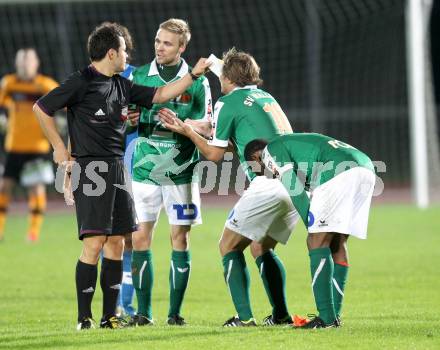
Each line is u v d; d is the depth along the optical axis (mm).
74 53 84688
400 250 44312
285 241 24562
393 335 21016
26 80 50594
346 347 19484
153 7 87062
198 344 19969
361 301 30453
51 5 85938
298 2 88188
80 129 22766
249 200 23547
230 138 24828
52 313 29047
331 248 23469
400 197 74188
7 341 21578
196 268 39781
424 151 65375
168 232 54250
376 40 85938
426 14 68500
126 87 23562
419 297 30984
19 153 50469
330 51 86875
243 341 20188
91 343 20359
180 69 26234
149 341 20438
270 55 88812
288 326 22688
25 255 44656
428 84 74750
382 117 88250
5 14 87125
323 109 88250
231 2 88750
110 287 23641
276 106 24516
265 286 24750
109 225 22844
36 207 50656
